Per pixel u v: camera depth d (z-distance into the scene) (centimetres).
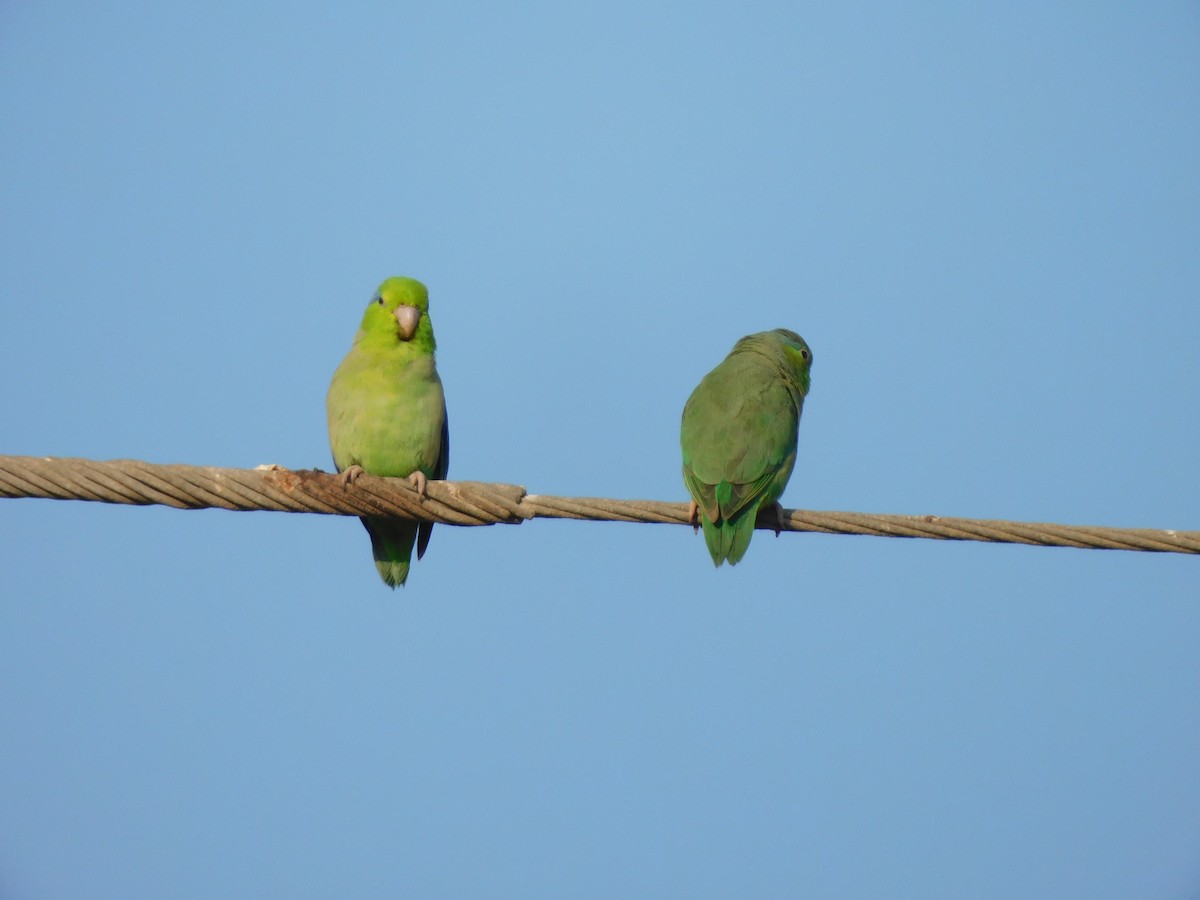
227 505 1093
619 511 1190
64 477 1031
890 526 1210
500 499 1170
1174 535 1161
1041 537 1176
